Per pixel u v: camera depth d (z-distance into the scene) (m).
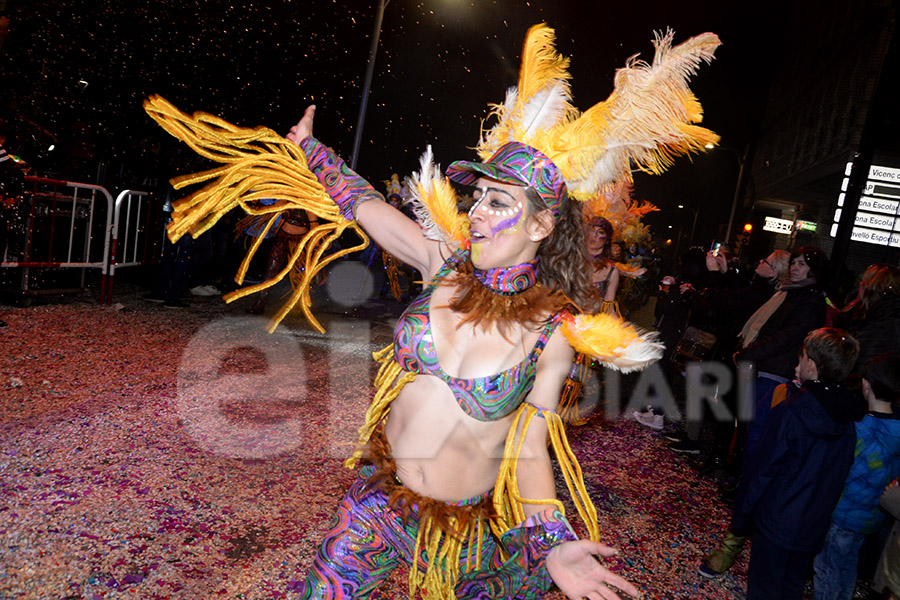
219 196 2.25
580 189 1.94
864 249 13.95
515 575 1.92
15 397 4.68
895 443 3.38
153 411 4.80
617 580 1.75
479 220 1.90
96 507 3.38
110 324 7.21
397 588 3.13
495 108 2.11
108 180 9.78
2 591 2.67
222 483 3.86
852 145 19.09
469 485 1.97
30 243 7.41
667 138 1.88
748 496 3.28
